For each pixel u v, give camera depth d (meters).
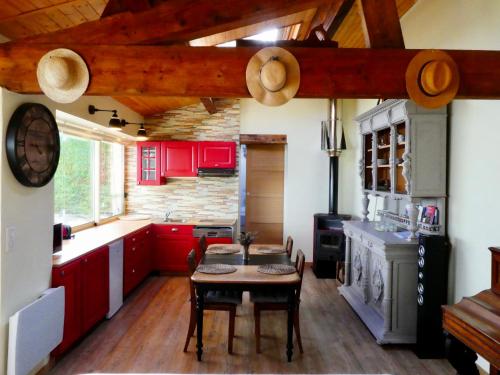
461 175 3.13
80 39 2.38
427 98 2.40
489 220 2.79
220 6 2.44
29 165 2.55
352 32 4.51
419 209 3.65
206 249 4.16
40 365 2.72
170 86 2.39
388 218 4.43
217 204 5.96
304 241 6.18
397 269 3.27
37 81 2.35
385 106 3.69
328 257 5.42
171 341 3.32
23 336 2.38
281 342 3.34
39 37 2.37
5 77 2.34
